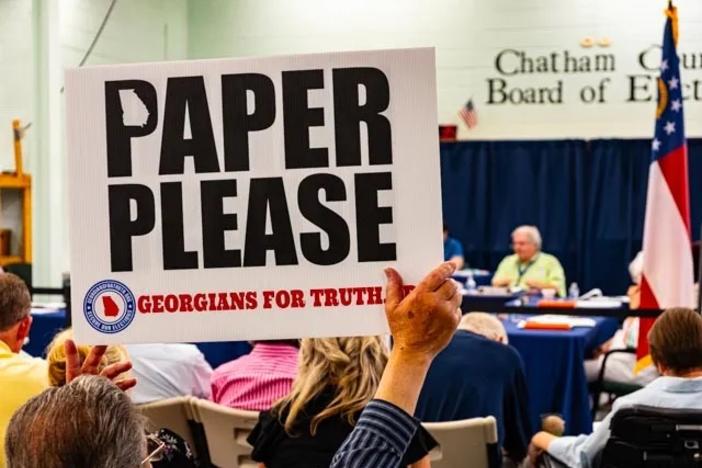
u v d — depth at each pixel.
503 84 8.84
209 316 1.22
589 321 5.10
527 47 8.77
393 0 9.02
